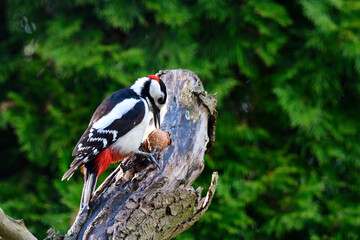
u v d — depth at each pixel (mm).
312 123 11039
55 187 11578
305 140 11688
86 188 5668
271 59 11344
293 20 12102
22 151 12906
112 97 6637
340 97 12039
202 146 6078
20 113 12219
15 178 12734
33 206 11531
